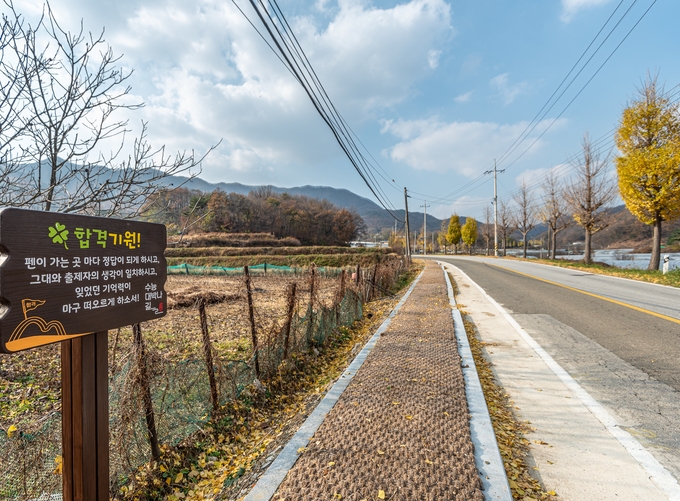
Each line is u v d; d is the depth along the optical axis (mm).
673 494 2363
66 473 1825
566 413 3537
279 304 11492
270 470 2447
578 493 2381
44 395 4309
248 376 4328
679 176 14977
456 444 2717
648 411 3527
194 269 28391
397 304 9516
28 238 1526
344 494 2164
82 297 1781
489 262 29672
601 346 5613
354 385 3900
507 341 6102
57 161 3189
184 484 2912
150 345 6082
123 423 2678
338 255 37781
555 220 30172
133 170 3328
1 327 1414
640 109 16328
